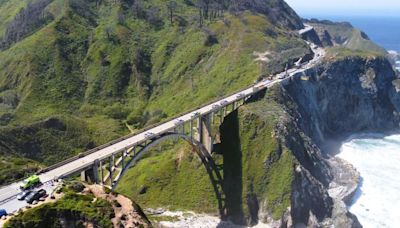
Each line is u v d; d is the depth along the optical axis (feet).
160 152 413.18
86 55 588.91
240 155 358.43
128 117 495.00
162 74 564.71
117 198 208.03
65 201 192.65
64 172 234.38
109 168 271.08
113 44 594.24
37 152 394.32
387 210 354.33
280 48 537.24
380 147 481.46
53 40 585.63
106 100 535.19
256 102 400.47
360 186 391.04
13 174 238.27
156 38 617.62
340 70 518.78
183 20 641.40
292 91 449.48
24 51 577.84
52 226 184.14
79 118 473.26
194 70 544.21
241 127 370.32
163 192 355.56
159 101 523.70
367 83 529.45
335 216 333.01
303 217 328.70
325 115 498.69
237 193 341.62
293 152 358.84
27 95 520.42
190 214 335.47
